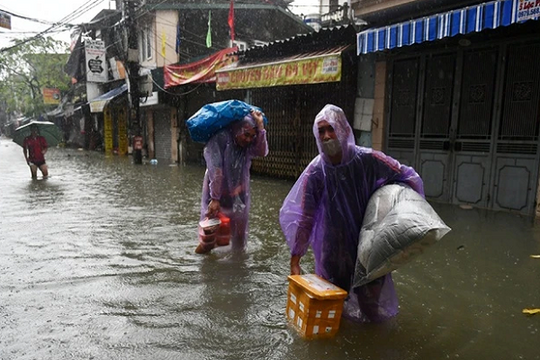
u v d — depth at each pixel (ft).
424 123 25.16
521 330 9.80
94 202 26.73
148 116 62.90
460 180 23.79
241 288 12.50
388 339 9.45
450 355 8.77
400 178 10.09
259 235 18.76
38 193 30.48
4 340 9.37
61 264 14.61
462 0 21.36
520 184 21.24
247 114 15.05
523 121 20.86
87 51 66.18
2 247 16.66
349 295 10.43
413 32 21.25
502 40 21.22
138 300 11.59
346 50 27.35
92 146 91.86
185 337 9.55
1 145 115.55
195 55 55.62
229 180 15.34
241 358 8.71
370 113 27.99
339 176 9.93
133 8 52.75
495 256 15.07
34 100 123.95
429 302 11.37
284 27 60.08
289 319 10.26
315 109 33.65
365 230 9.23
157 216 22.54
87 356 8.75
